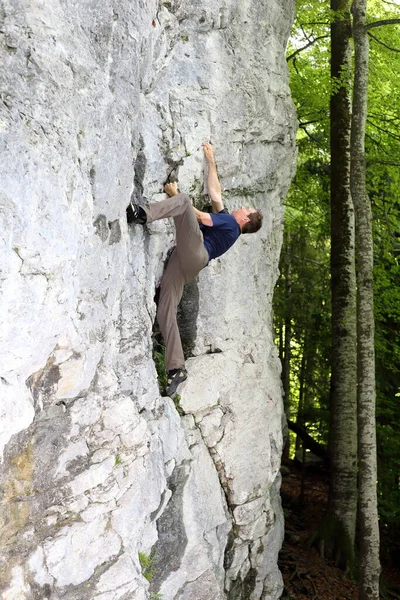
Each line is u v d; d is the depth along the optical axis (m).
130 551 4.83
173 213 5.32
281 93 8.09
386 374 13.33
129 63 4.73
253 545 7.56
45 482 4.26
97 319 4.61
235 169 7.18
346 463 10.94
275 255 8.94
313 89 12.03
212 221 5.64
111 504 4.71
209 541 6.57
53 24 3.77
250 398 7.48
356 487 11.02
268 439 7.68
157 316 5.86
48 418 4.27
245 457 7.27
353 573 10.27
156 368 6.42
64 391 4.33
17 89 3.51
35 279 3.65
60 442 4.36
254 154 7.58
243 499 7.20
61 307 3.94
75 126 4.02
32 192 3.53
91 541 4.52
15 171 3.43
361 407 8.26
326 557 10.56
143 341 5.60
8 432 3.79
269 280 8.41
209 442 6.91
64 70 3.86
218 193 6.47
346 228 11.28
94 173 4.36
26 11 3.58
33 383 4.12
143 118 5.74
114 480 4.75
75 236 3.97
